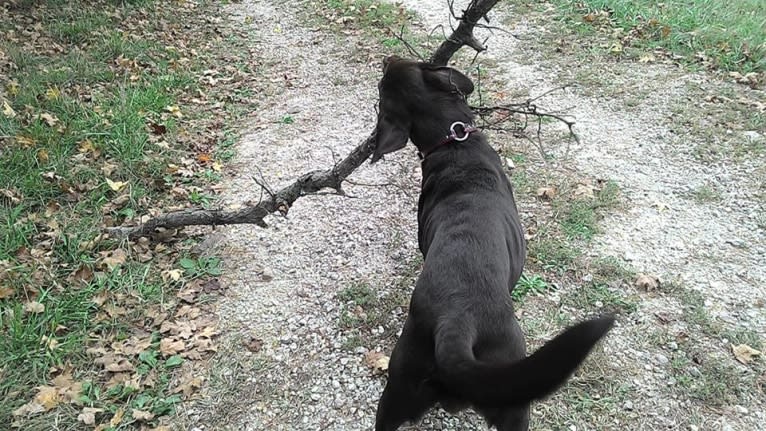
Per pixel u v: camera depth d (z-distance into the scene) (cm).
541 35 795
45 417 307
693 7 844
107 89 638
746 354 348
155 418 315
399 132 318
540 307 384
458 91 325
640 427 312
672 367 343
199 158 547
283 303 393
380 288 405
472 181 296
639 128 588
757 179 510
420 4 947
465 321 238
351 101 659
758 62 681
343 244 446
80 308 371
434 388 247
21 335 341
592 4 851
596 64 714
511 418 250
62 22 783
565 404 322
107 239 428
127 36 769
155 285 397
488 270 256
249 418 319
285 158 555
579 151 554
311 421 319
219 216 414
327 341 365
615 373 340
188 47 791
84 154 514
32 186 465
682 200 488
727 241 444
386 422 271
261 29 877
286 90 691
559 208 474
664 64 708
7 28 752
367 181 519
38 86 610
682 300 389
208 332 366
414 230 460
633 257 427
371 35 831
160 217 425
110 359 342
